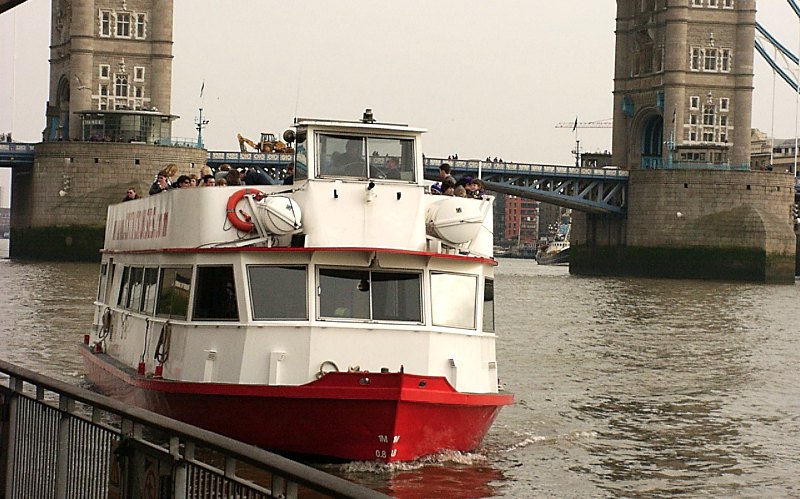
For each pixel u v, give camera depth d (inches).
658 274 5964.6
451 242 832.3
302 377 792.3
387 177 825.5
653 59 6412.4
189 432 373.1
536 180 6063.0
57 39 6072.8
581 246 6461.6
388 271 813.9
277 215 805.9
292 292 802.8
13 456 500.4
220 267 817.5
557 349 1849.2
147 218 946.1
